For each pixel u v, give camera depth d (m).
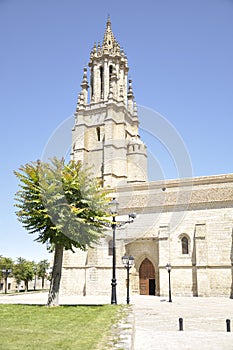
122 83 66.94
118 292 39.19
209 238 37.69
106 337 9.52
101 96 65.00
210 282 36.38
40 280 100.94
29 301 29.55
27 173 19.39
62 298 35.12
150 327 15.20
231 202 37.84
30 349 7.79
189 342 11.61
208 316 19.23
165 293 37.00
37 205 19.38
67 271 41.97
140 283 39.66
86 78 66.00
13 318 13.94
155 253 39.44
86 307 18.62
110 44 68.25
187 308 23.86
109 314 15.25
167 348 10.60
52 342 8.70
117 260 39.78
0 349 7.71
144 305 26.27
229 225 37.25
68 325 11.99
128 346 8.32
